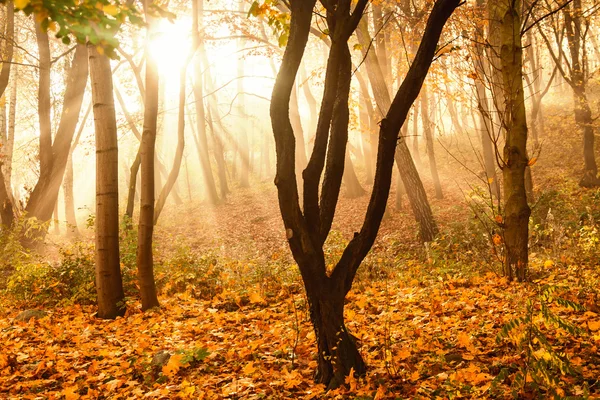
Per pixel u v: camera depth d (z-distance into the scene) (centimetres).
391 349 507
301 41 427
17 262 1223
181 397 460
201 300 945
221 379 497
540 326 508
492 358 461
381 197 448
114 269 884
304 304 762
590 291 627
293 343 578
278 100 427
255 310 822
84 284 995
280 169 429
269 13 507
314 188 449
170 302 935
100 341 694
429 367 455
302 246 438
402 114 441
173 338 673
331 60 456
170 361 509
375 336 569
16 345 665
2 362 588
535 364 345
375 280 968
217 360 568
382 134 445
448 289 792
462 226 1309
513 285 695
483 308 634
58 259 1883
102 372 553
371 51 1697
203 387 479
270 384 461
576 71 2208
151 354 595
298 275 965
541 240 1127
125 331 761
